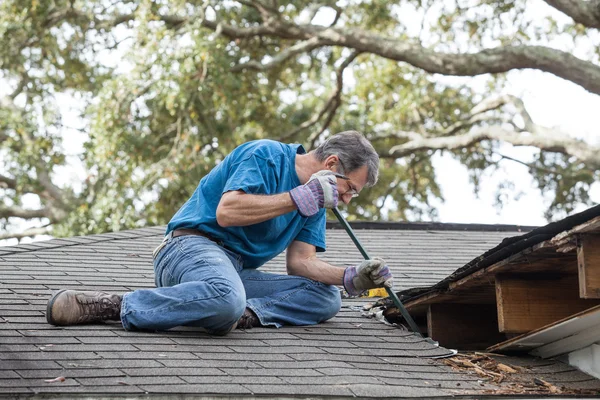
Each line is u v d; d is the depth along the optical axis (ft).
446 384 14.07
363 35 60.90
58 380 12.13
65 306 14.67
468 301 17.24
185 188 58.39
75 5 61.87
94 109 54.80
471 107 71.41
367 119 73.05
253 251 16.31
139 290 15.08
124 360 13.28
